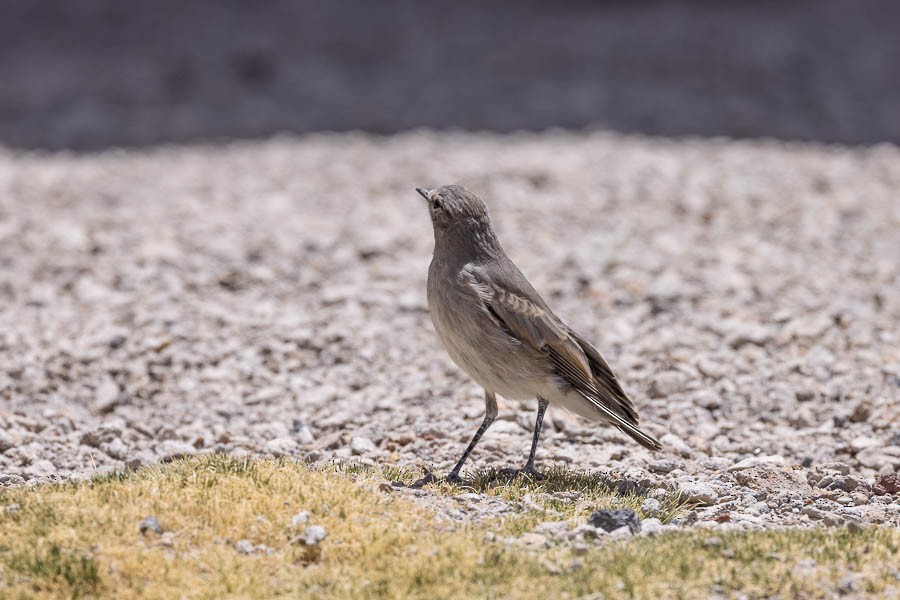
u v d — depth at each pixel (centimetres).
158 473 887
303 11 4828
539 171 2411
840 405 1228
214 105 3509
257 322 1477
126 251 1806
